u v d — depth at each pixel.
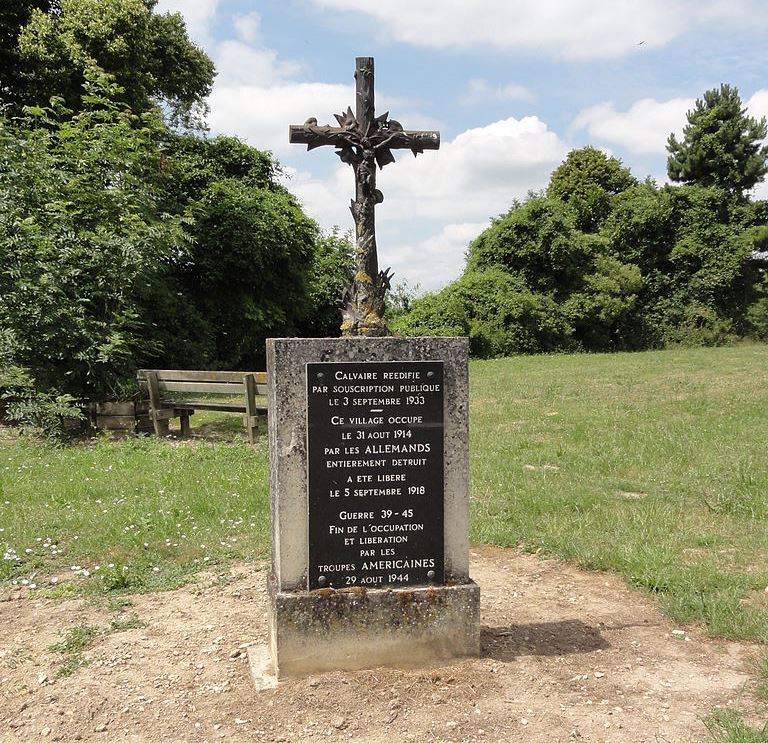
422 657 4.17
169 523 6.79
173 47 22.88
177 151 23.67
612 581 5.61
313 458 4.04
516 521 6.96
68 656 4.48
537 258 32.81
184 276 23.19
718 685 4.00
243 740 3.56
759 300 37.50
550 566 5.98
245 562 6.04
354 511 4.09
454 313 29.41
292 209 24.75
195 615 5.06
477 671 4.09
